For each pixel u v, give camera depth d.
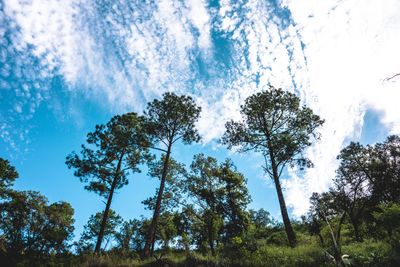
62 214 27.80
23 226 23.50
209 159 22.98
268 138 17.95
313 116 17.28
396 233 8.57
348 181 18.91
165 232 23.41
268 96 18.47
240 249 9.74
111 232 29.39
